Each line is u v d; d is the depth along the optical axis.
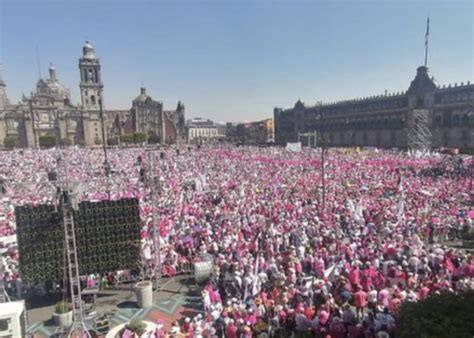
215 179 49.31
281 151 95.81
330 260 19.45
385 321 12.66
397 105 129.50
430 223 25.36
